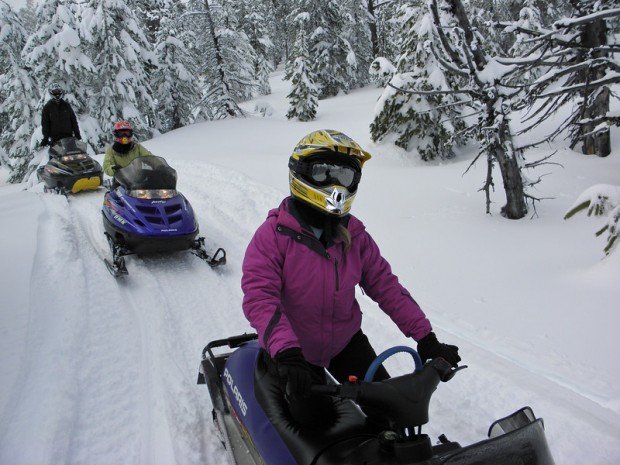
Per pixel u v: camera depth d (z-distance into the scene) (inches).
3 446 122.5
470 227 320.5
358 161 95.6
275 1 2198.6
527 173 440.1
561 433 134.2
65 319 189.9
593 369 164.6
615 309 199.0
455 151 556.1
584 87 277.4
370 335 191.2
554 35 281.7
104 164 324.5
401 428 80.6
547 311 204.8
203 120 1132.5
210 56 1135.6
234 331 194.5
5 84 848.9
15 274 228.7
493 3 712.4
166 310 209.2
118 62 842.2
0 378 149.6
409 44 539.8
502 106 302.0
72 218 337.4
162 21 1032.8
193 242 269.0
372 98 1156.5
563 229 307.1
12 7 877.2
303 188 94.3
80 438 131.6
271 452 95.6
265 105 1173.7
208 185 422.9
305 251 95.3
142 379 160.7
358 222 102.0
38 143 771.4
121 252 250.8
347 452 84.5
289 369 83.5
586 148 472.7
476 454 72.5
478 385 157.6
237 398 112.4
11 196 411.8
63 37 773.3
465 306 213.5
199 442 132.4
